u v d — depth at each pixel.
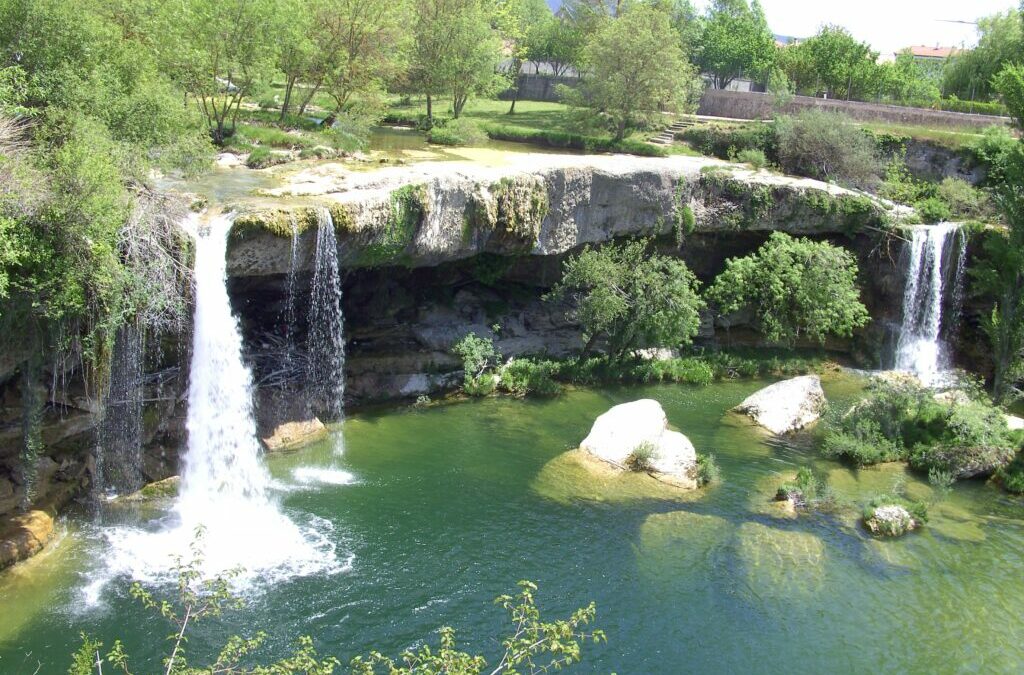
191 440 22.66
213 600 13.21
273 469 24.52
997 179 44.94
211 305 22.39
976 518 24.41
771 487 25.28
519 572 20.05
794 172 46.31
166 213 21.58
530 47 70.44
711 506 23.88
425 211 27.77
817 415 31.02
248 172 28.80
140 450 22.33
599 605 18.97
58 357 19.62
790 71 67.69
